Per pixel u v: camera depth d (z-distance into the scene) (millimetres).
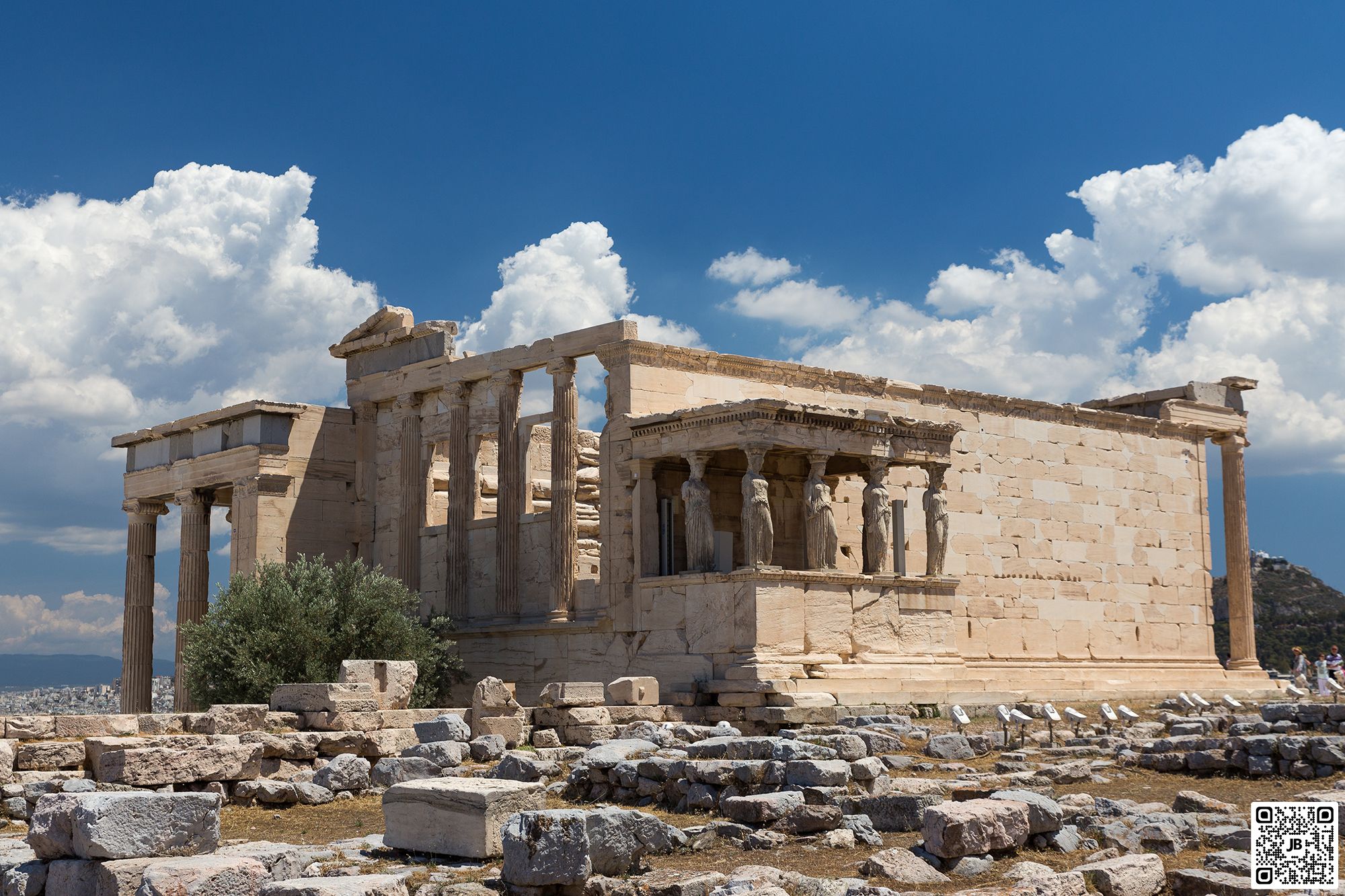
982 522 42062
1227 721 27609
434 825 15398
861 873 14281
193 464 43719
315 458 42344
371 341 42875
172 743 20656
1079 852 15055
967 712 32312
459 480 40156
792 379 38281
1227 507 50625
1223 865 13742
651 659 32906
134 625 45781
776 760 18344
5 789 19484
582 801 19516
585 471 42844
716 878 13453
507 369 38812
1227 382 50531
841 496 38625
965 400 42281
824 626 31781
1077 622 44250
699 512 32469
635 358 35125
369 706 24328
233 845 15219
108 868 12758
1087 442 45750
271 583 35781
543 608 37531
